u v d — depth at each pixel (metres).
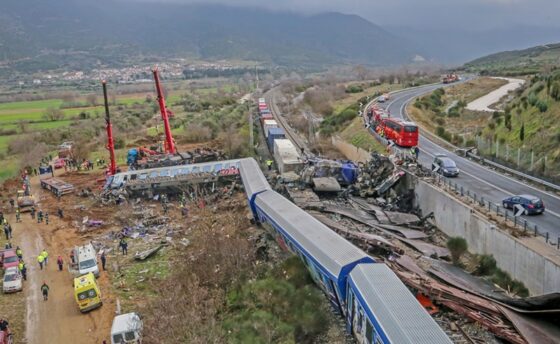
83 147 96.56
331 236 34.19
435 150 67.31
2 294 43.09
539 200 39.19
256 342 29.52
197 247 44.84
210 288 36.78
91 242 53.25
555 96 60.94
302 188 56.88
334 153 80.56
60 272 46.94
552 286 29.56
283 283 35.38
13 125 132.62
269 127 89.19
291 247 39.06
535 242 33.12
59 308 40.16
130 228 56.25
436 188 47.31
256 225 50.19
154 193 67.62
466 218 40.69
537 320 28.47
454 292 30.39
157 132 116.38
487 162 57.72
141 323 32.75
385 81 168.62
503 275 34.91
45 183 76.75
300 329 30.97
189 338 28.97
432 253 39.44
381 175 57.00
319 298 33.62
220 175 66.88
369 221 47.19
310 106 125.81
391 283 26.38
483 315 28.62
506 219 37.56
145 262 47.06
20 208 66.62
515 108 72.31
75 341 35.31
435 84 151.62
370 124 87.81
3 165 94.81
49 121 141.88
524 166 53.47
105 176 77.81
